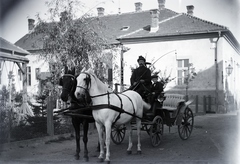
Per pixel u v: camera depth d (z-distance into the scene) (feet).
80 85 20.98
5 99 38.99
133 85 27.55
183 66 65.31
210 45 61.82
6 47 48.70
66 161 22.45
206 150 25.08
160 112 28.30
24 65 52.54
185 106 29.68
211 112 55.67
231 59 58.13
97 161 21.97
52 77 37.78
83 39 36.91
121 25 74.59
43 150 26.76
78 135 23.39
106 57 39.40
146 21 74.49
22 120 31.24
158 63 66.74
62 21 36.88
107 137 21.57
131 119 24.64
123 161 21.93
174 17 69.97
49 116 31.96
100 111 21.80
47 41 36.88
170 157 22.89
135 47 68.49
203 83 61.46
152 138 26.55
